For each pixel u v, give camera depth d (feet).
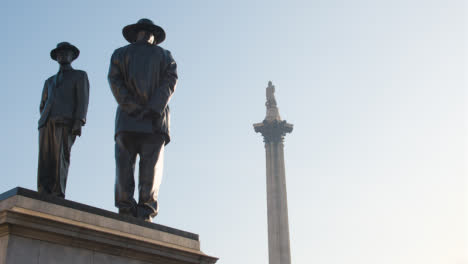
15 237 37.47
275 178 230.27
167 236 47.83
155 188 53.26
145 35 56.54
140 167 53.26
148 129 52.80
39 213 40.09
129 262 43.19
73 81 52.80
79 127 51.70
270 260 214.28
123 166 52.37
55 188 50.57
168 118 55.31
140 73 53.21
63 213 41.63
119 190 52.03
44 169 51.24
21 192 40.42
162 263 45.34
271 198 226.38
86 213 43.06
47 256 38.60
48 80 54.24
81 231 40.57
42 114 52.01
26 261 37.45
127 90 53.31
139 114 52.85
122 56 54.34
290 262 214.28
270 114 246.06
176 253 46.21
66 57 53.72
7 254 36.65
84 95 52.75
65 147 51.44
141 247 43.91
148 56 54.39
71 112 51.96
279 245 216.13
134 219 46.29
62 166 51.31
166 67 55.42
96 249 41.39
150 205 52.39
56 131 51.01
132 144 53.21
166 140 55.21
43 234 38.81
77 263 40.04
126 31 57.06
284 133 241.55
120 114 53.52
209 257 48.39
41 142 51.42
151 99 53.11
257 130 241.96
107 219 44.24
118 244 42.50
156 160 53.36
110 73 54.29
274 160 234.38
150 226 47.19
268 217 223.92
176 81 55.67
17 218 37.58
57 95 51.98
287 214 224.12
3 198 41.16
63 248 39.63
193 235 50.29
